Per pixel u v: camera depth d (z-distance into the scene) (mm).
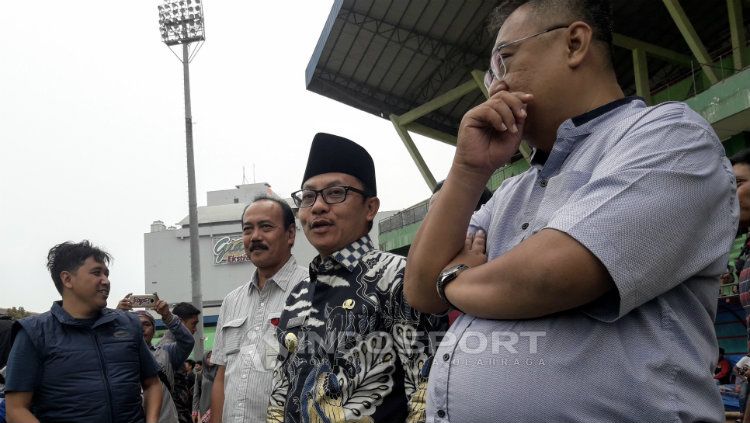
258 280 4219
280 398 2566
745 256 3150
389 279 2312
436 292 1548
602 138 1449
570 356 1276
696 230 1253
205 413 6020
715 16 17906
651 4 17375
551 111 1531
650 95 18391
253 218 4145
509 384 1314
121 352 3908
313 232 2564
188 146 18156
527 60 1532
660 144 1297
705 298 1354
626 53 19547
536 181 1570
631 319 1279
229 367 4055
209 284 53094
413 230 23500
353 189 2594
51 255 3932
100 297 3879
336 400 2246
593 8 1532
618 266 1184
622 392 1235
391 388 2217
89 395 3697
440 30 19344
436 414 1461
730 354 10758
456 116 23953
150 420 4094
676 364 1238
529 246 1273
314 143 2670
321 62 21562
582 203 1265
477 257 1534
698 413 1237
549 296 1231
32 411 3693
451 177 1557
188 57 18734
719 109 12383
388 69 21625
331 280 2486
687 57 17828
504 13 1674
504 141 1513
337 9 18766
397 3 18109
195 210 17703
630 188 1241
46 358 3693
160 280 53781
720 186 1309
